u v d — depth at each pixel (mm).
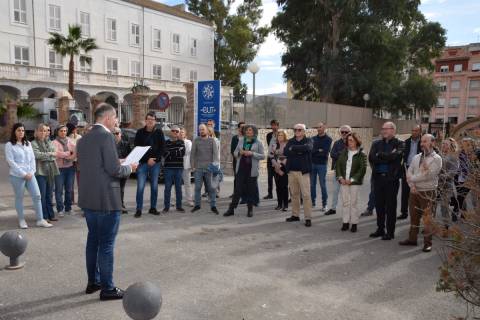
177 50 41781
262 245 6125
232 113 14414
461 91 62281
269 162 10188
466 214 3191
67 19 32844
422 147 6035
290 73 31125
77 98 32844
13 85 27781
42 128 7023
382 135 6652
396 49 28250
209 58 45281
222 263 5266
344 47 28781
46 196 7102
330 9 27547
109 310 3873
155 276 4773
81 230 6656
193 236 6516
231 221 7668
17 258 4953
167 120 16625
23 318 3697
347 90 27594
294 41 31062
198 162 8328
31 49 30891
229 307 4004
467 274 3035
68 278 4645
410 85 31719
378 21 27922
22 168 6551
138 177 7750
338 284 4664
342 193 7180
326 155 9008
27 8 30453
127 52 37344
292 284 4625
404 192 8281
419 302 4219
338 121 22641
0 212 7789
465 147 3965
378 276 4949
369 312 3971
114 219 4055
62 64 32656
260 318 3791
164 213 8164
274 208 9039
